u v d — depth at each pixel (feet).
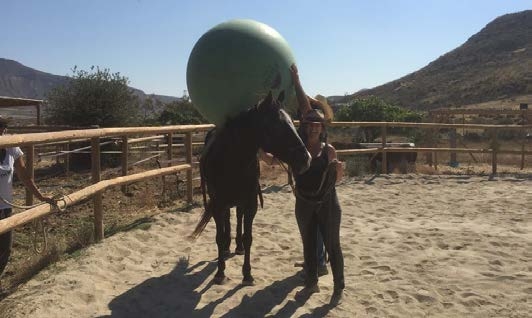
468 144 67.00
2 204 14.73
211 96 14.84
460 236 21.15
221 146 14.70
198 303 14.24
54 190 32.99
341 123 37.70
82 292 14.49
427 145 47.88
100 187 19.58
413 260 18.06
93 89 56.75
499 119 121.29
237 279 16.19
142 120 65.16
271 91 13.58
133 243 19.77
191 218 24.52
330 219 14.07
